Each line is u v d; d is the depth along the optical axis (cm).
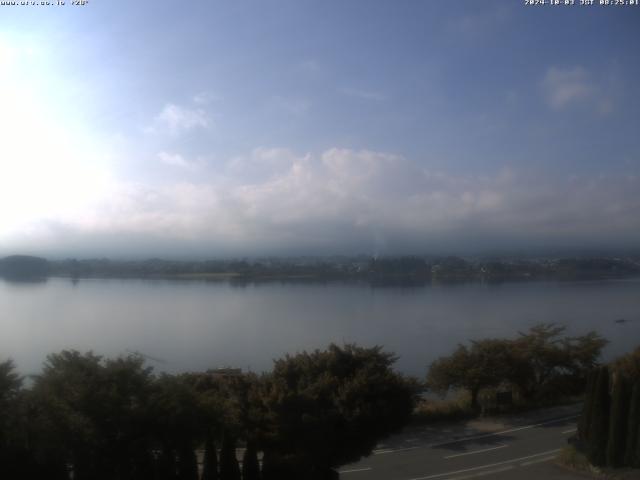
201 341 7419
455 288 14400
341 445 1677
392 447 2392
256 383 1805
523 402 3145
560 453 2223
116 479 1440
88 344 6631
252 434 1636
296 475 1694
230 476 1567
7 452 1380
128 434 1424
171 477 1482
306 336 7975
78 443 1379
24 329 7419
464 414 2900
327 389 1700
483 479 1981
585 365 3359
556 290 13738
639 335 7662
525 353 3203
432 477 2012
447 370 3070
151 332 7900
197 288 14075
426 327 8675
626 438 1958
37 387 1453
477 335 7888
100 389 1442
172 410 1477
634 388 1939
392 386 1759
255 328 8588
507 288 14362
